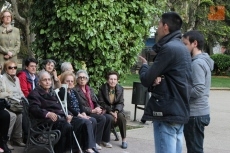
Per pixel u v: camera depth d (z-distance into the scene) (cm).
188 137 562
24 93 816
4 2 2588
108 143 817
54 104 707
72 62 900
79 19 854
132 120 1140
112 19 900
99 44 881
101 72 921
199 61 548
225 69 3506
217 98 1898
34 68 838
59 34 887
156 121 479
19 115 764
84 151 728
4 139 702
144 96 1100
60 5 856
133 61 977
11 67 776
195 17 3050
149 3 1001
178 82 469
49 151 671
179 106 467
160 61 463
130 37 954
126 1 945
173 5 2566
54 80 834
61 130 689
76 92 780
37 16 906
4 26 934
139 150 801
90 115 790
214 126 1119
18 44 959
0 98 727
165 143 475
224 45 3841
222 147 866
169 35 479
